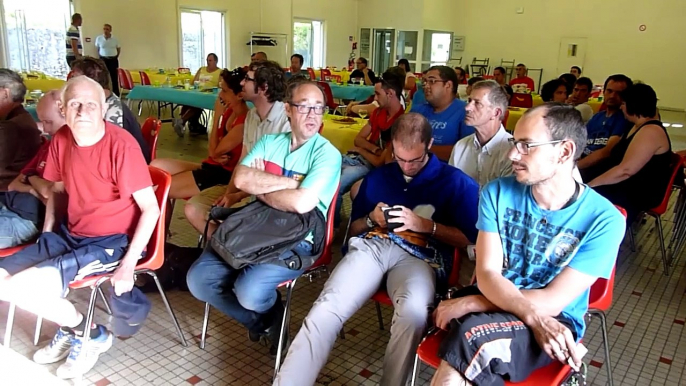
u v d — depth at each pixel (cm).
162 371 199
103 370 198
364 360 212
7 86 243
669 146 294
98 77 266
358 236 199
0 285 174
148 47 1123
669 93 1189
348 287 179
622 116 332
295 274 191
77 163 189
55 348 195
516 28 1369
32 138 249
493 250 152
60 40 1038
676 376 205
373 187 206
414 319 161
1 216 211
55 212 210
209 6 1191
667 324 248
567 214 142
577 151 137
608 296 165
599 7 1240
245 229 186
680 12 1141
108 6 1045
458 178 192
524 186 150
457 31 1461
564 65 1316
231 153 302
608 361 178
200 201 264
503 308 141
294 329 231
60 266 177
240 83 296
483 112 222
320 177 194
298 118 200
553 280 142
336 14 1437
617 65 1245
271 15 1303
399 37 1382
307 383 170
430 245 189
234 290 188
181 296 258
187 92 657
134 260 187
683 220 336
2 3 952
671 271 312
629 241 358
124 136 190
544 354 135
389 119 336
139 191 189
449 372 133
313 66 1448
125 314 208
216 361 207
